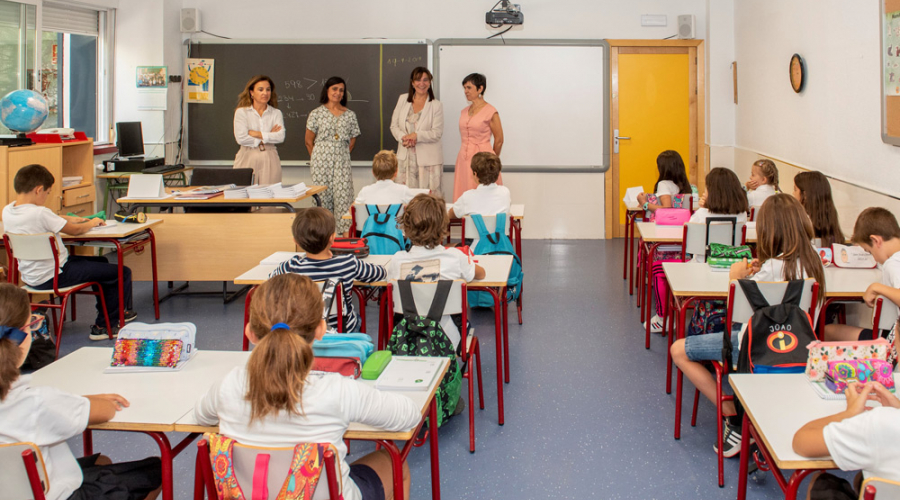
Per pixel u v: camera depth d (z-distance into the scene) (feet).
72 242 15.16
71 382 7.11
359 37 25.18
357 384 5.66
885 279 9.29
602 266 21.27
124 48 24.22
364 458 6.65
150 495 6.55
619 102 25.26
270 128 20.79
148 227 16.16
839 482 6.06
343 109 21.80
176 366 7.42
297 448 5.23
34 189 13.50
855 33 14.47
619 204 25.84
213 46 25.17
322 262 9.91
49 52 22.17
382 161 15.34
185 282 19.76
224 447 5.37
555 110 25.17
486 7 24.85
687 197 17.56
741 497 7.33
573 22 24.84
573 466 9.39
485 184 14.80
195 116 25.48
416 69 22.02
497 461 9.56
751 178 16.61
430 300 9.50
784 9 19.03
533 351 13.92
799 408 6.37
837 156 15.53
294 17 25.21
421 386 6.73
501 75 25.03
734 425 9.02
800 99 17.88
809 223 9.02
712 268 11.32
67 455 5.96
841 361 6.70
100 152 23.20
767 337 8.09
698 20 24.75
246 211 18.38
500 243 14.35
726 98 24.57
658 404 11.34
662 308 14.71
